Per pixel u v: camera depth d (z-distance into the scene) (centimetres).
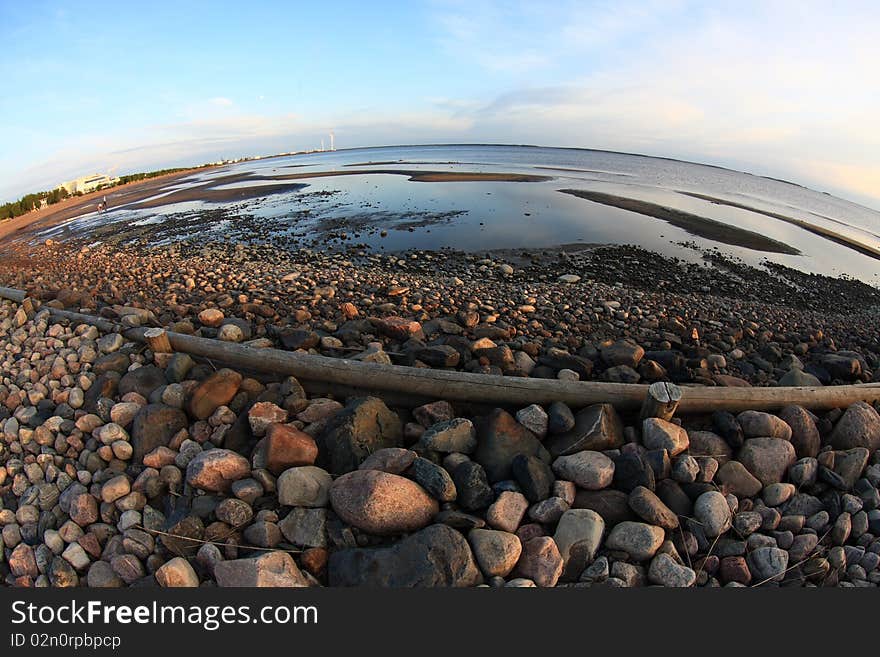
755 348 195
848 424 118
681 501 100
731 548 94
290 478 96
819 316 252
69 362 149
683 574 86
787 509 104
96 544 99
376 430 109
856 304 279
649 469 100
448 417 116
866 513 101
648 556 89
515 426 109
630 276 283
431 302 212
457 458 104
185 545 93
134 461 114
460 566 84
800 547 95
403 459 99
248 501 97
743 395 121
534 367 154
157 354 142
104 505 103
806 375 153
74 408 133
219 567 86
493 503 95
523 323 194
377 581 83
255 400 124
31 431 125
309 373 129
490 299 222
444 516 92
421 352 146
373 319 173
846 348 211
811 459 110
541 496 97
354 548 88
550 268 290
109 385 133
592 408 113
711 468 106
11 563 99
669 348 176
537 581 85
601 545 92
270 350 134
